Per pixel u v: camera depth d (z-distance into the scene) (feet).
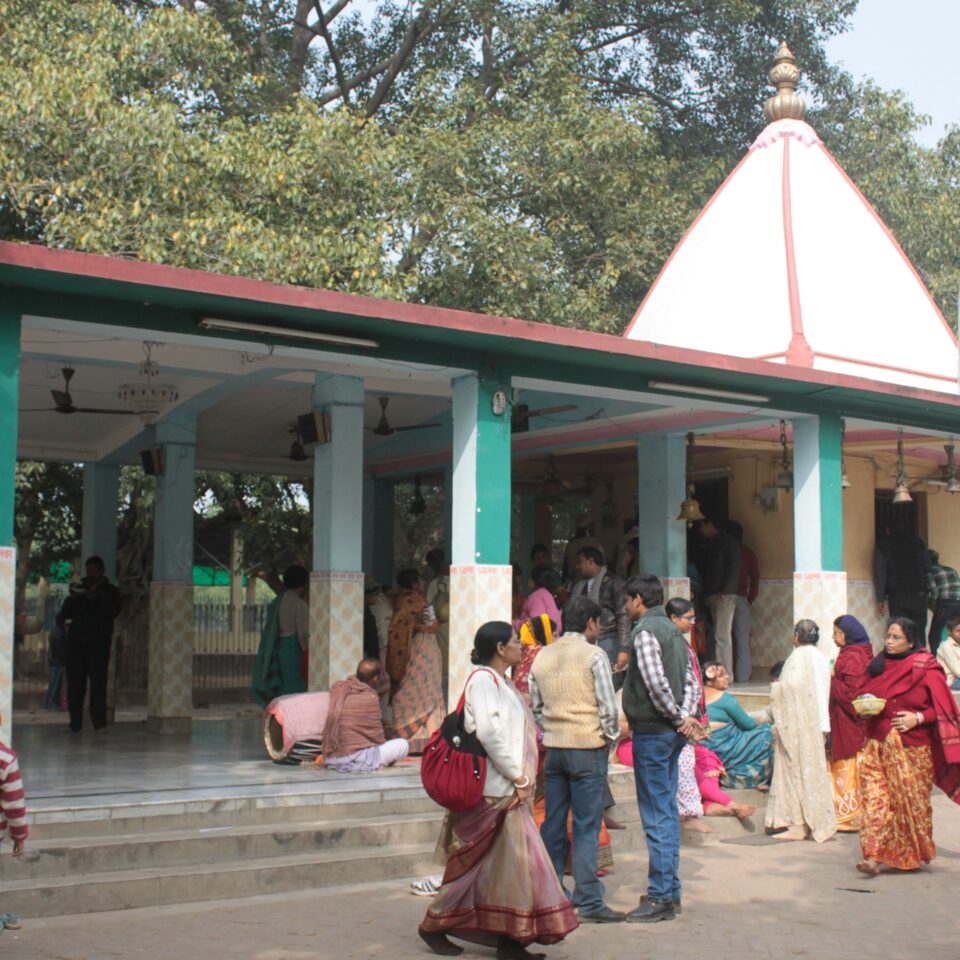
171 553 40.73
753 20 75.82
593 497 55.57
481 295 58.54
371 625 41.88
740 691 41.75
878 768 26.50
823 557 36.65
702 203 71.36
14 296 23.90
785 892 24.62
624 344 30.25
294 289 25.41
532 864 19.31
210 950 19.21
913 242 74.08
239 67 61.62
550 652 22.88
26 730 41.73
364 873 24.21
